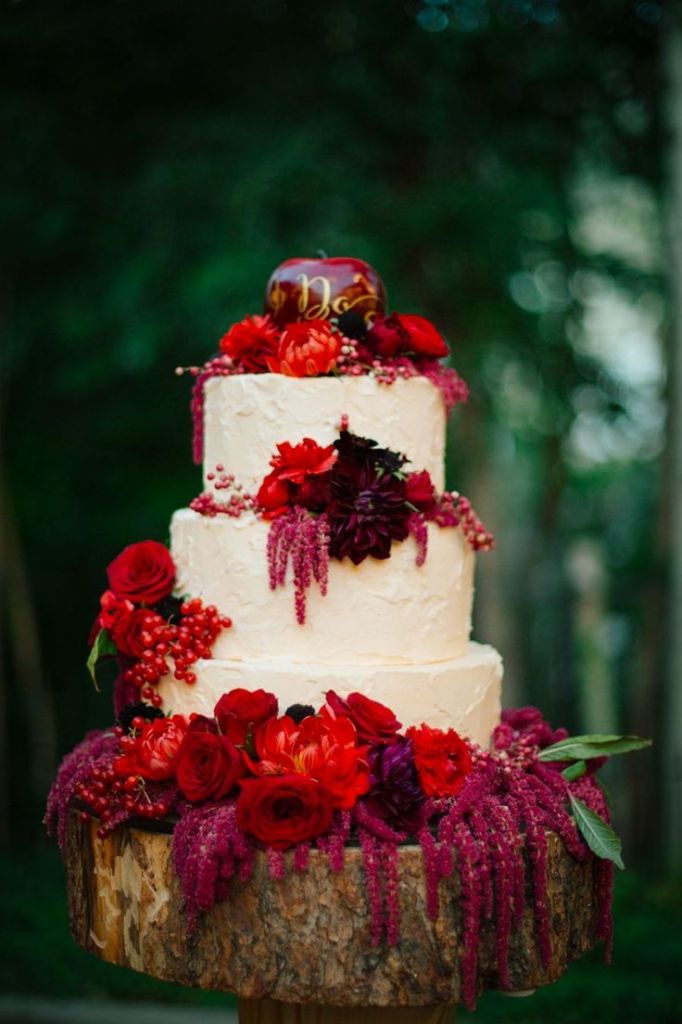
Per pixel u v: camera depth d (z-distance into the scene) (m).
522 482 8.48
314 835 2.06
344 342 2.45
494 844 2.12
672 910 5.83
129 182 6.55
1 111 6.43
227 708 2.20
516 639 7.65
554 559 8.53
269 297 2.58
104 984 5.32
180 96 6.68
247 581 2.37
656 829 6.60
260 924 2.07
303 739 2.13
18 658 7.32
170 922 2.15
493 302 6.48
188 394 6.77
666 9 6.20
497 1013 4.97
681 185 6.32
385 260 6.05
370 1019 2.39
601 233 7.43
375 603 2.34
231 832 2.06
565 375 6.95
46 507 7.65
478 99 6.57
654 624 6.72
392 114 6.34
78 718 8.15
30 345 6.96
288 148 6.13
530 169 6.49
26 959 5.47
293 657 2.35
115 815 2.23
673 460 6.54
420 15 6.45
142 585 2.43
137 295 6.12
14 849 7.32
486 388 6.74
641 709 6.75
